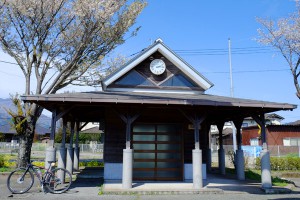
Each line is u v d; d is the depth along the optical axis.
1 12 14.77
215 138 44.66
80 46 15.17
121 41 16.67
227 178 12.23
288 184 10.64
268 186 9.27
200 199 7.85
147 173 11.26
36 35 15.06
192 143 11.60
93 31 15.44
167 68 12.65
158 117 11.55
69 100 8.51
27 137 14.95
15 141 45.78
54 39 15.77
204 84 12.37
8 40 15.52
